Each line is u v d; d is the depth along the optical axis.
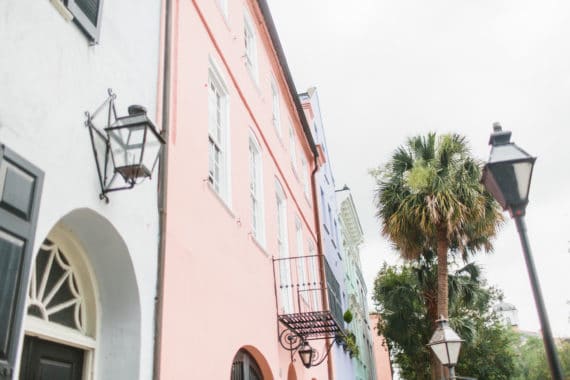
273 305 9.89
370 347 37.47
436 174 15.73
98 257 4.65
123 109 5.02
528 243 4.97
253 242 9.19
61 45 4.06
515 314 83.75
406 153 16.97
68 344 4.26
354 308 28.17
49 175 3.68
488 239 16.48
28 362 3.79
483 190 15.96
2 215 3.01
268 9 12.66
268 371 9.05
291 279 12.38
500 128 5.52
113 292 4.73
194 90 7.27
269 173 11.48
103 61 4.75
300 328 10.55
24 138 3.47
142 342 4.70
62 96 3.97
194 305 6.05
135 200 5.00
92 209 4.18
